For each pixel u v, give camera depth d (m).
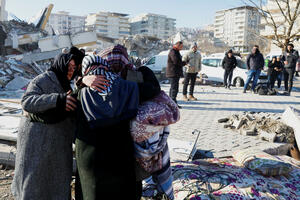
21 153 2.13
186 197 2.78
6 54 31.16
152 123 1.98
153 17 176.75
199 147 4.64
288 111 5.55
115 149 1.92
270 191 2.96
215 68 16.70
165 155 2.26
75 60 2.20
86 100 1.93
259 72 12.43
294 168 3.62
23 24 37.66
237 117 6.24
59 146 2.18
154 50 58.75
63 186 2.21
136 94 1.98
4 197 3.12
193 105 9.11
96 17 163.38
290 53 12.13
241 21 136.25
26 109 2.00
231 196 2.74
